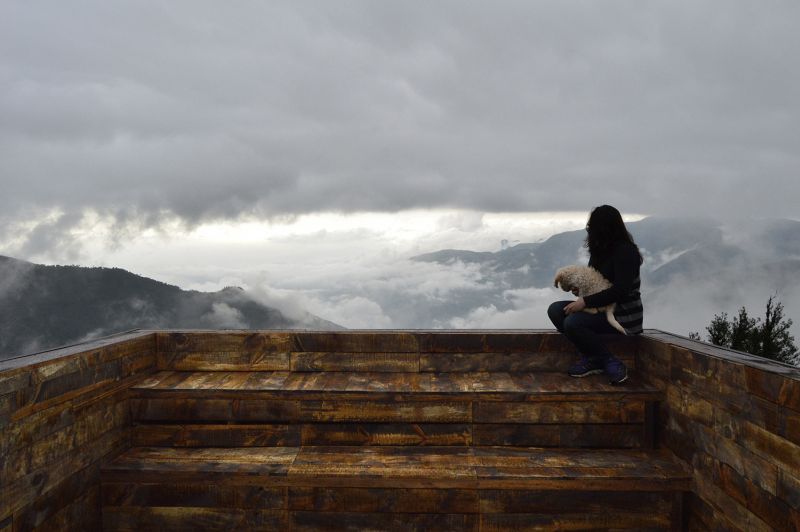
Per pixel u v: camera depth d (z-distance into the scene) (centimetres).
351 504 303
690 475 293
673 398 318
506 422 342
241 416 344
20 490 237
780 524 216
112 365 323
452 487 298
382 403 343
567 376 378
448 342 391
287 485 303
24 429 240
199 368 391
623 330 355
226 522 306
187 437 344
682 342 329
